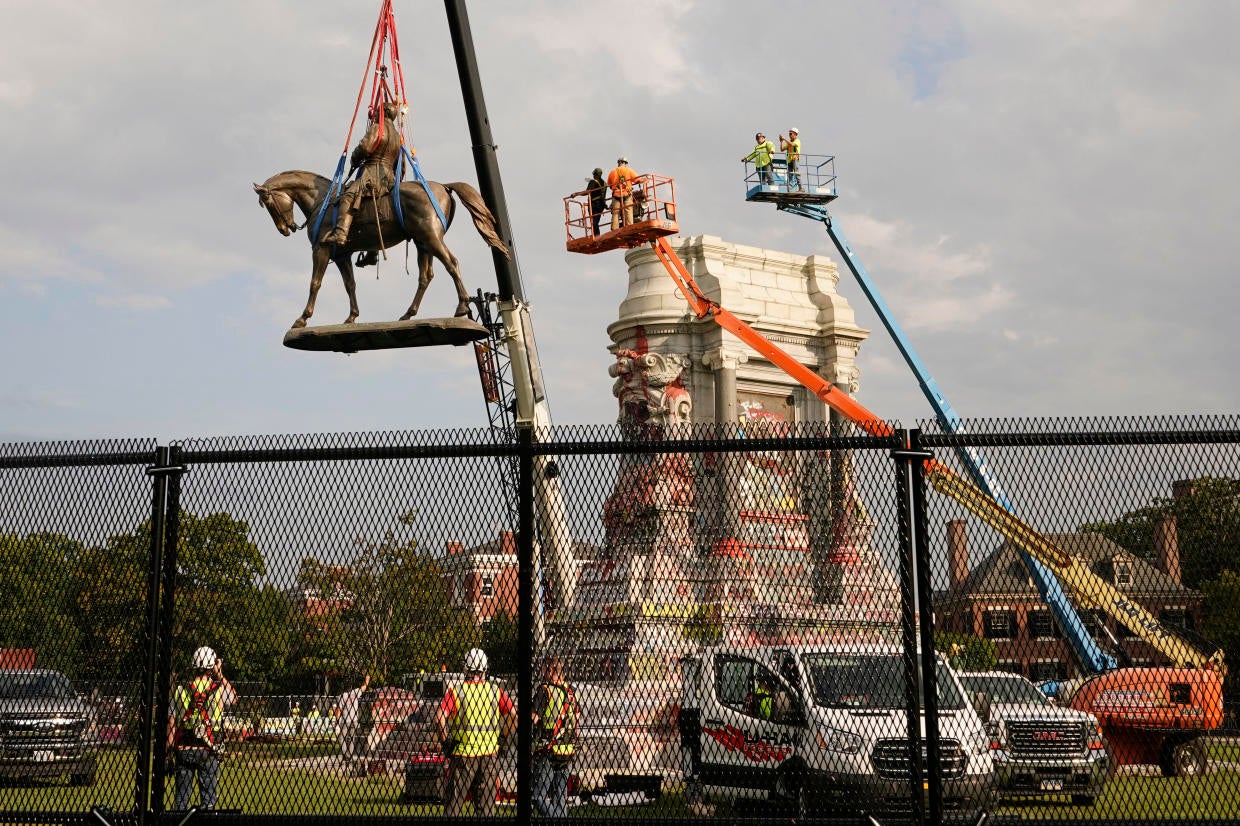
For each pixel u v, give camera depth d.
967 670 10.43
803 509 10.37
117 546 10.12
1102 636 16.83
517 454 9.57
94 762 10.13
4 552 10.09
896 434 9.34
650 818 9.09
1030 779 14.70
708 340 45.06
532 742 9.98
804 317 47.84
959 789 12.49
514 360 27.53
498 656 9.95
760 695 10.85
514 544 9.90
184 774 11.90
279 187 17.66
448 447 9.72
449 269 17.36
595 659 10.66
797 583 10.36
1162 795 10.71
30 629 10.12
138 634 10.11
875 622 10.22
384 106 17.50
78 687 10.16
